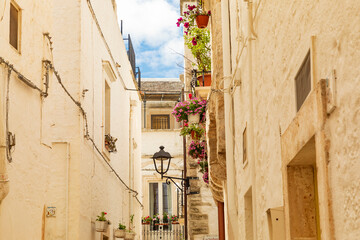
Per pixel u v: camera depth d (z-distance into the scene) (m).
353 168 2.41
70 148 10.09
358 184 2.36
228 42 8.56
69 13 10.52
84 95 10.59
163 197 25.89
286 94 3.94
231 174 8.17
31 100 7.07
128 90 17.59
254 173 5.57
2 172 6.05
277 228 4.19
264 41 4.96
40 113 7.40
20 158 6.65
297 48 3.53
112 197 14.00
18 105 6.63
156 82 30.72
